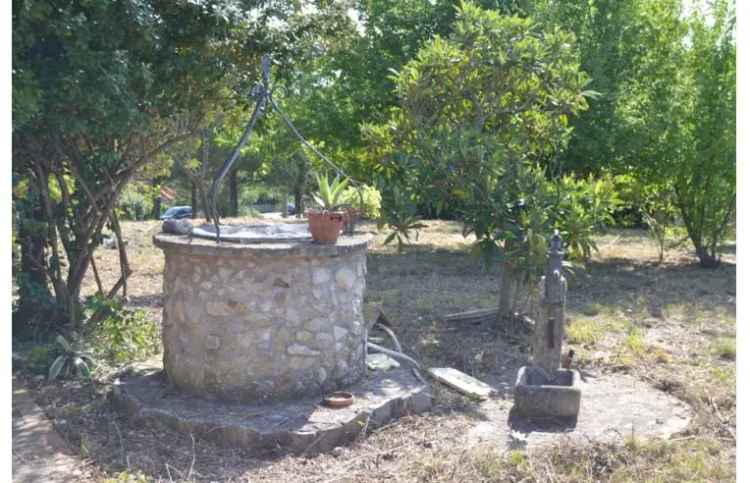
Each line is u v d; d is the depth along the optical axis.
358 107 13.23
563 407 5.37
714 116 12.14
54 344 6.79
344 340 5.63
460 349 7.28
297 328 5.35
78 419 5.31
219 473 4.46
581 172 12.41
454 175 7.34
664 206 13.20
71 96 5.74
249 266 5.26
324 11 8.09
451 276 11.66
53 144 6.87
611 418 5.51
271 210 33.31
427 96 8.09
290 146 14.46
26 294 7.54
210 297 5.32
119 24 6.14
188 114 7.90
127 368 6.23
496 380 6.54
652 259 13.78
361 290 5.86
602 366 6.82
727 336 7.85
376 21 13.10
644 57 12.57
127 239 15.17
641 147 12.07
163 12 6.70
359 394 5.50
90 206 7.54
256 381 5.30
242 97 7.88
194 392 5.43
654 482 4.34
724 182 12.33
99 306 7.14
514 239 7.26
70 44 5.84
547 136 8.41
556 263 5.78
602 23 12.21
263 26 7.62
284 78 8.21
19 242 7.41
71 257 7.62
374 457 4.73
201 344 5.37
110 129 6.22
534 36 8.41
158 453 4.70
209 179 21.81
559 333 5.72
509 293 8.05
